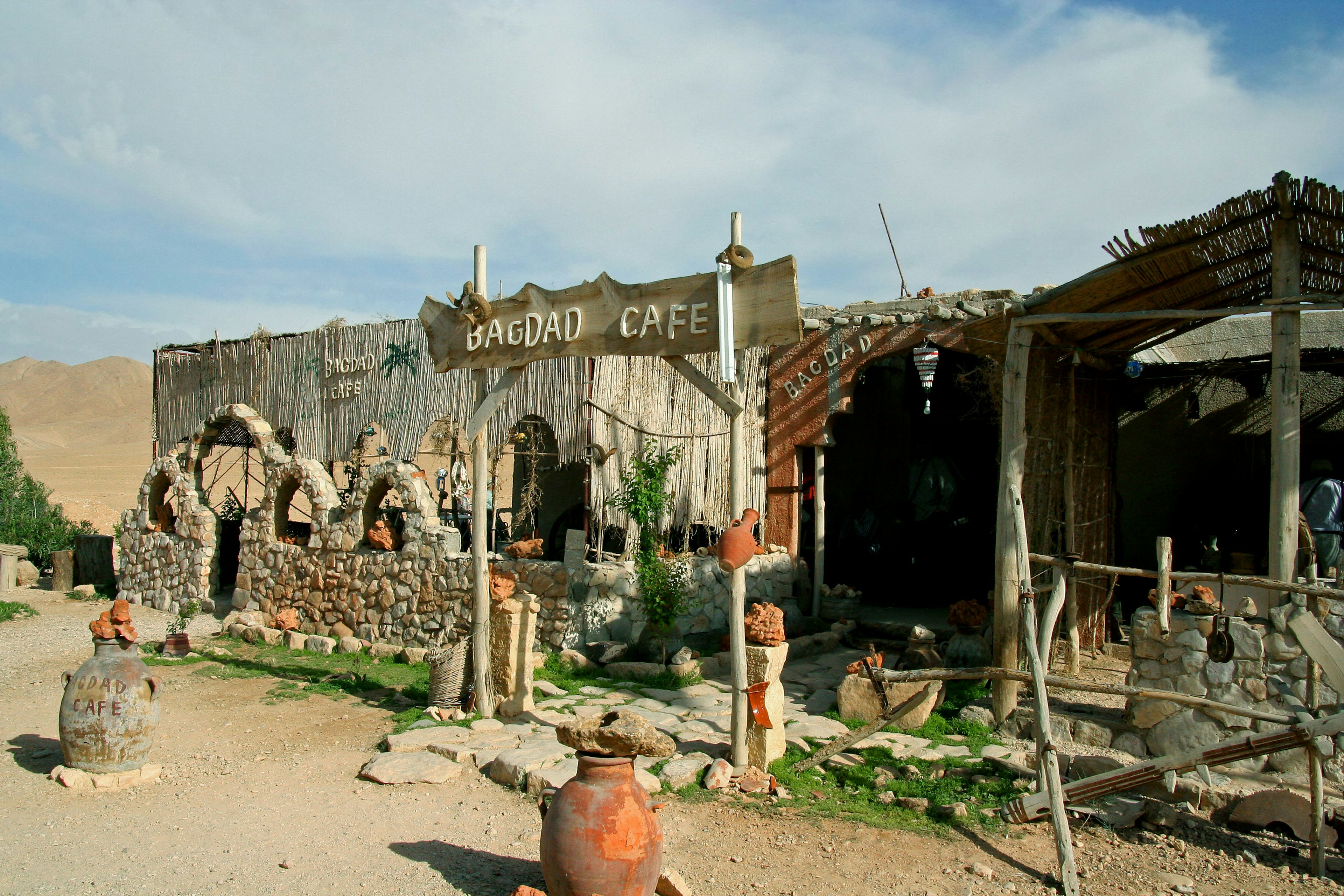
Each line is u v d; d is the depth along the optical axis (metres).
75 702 6.41
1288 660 5.87
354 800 6.16
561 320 7.61
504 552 11.54
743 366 12.41
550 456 14.26
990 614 9.99
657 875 4.46
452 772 6.58
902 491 14.67
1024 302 7.20
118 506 34.19
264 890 4.82
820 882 4.90
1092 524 9.29
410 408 12.39
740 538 6.50
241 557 13.88
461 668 8.25
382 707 8.69
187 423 15.57
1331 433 10.97
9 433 20.50
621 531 11.15
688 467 11.57
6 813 5.88
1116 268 6.64
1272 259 6.36
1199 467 11.66
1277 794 5.48
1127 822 5.59
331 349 13.45
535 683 8.95
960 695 8.03
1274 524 6.20
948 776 6.45
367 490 12.14
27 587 17.42
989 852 5.28
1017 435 7.29
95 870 5.05
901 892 4.79
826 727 7.57
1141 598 11.53
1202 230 6.16
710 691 9.02
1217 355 12.05
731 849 5.31
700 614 11.18
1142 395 12.09
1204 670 6.12
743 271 6.46
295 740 7.61
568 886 4.29
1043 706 5.46
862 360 11.67
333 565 12.34
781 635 6.71
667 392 11.47
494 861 5.22
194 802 6.14
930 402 12.38
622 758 4.48
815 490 12.45
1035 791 5.97
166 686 9.63
